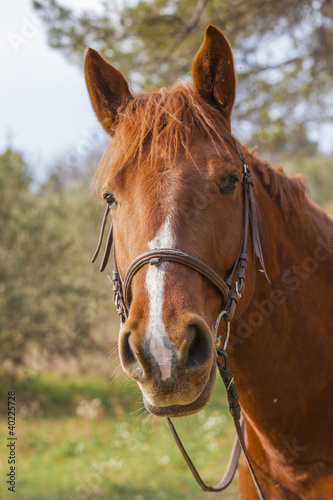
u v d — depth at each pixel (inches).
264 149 254.1
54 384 474.3
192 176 63.3
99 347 469.1
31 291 433.1
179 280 59.2
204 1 222.7
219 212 64.7
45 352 449.4
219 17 226.5
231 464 91.1
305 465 75.7
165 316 56.6
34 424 354.6
